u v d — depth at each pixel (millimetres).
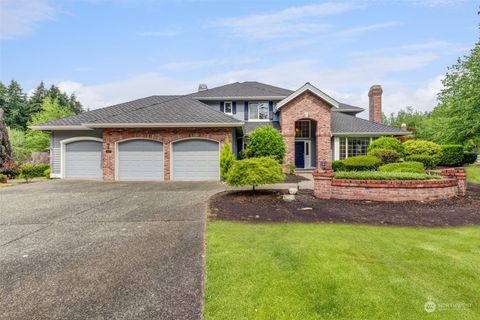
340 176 9633
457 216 7168
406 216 7168
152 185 13008
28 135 35281
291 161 20312
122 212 7609
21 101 63625
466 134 19625
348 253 4566
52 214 7434
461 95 19703
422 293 3400
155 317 2947
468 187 12102
